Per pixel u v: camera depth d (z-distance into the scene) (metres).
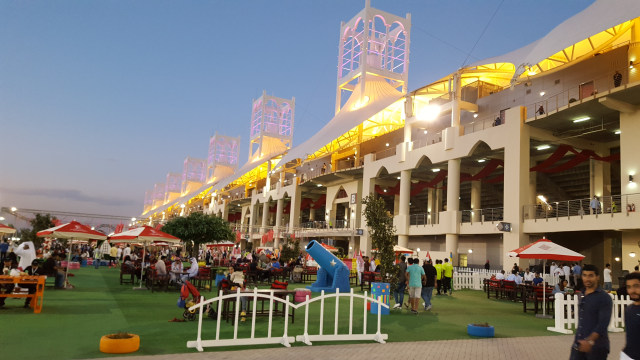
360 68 56.25
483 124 32.97
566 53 30.16
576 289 17.81
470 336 10.34
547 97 29.81
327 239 51.62
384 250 14.52
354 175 48.28
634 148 24.05
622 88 22.53
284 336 8.48
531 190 34.47
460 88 34.69
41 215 42.47
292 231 55.22
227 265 33.94
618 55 26.02
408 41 58.66
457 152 33.16
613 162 32.50
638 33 25.58
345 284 20.06
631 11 21.59
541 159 34.88
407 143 39.16
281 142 94.06
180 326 9.97
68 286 17.66
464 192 46.50
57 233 17.62
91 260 35.62
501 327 12.10
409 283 14.22
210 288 18.62
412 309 14.02
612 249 28.92
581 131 29.38
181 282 17.59
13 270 11.40
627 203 23.42
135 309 12.49
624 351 4.07
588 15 25.33
